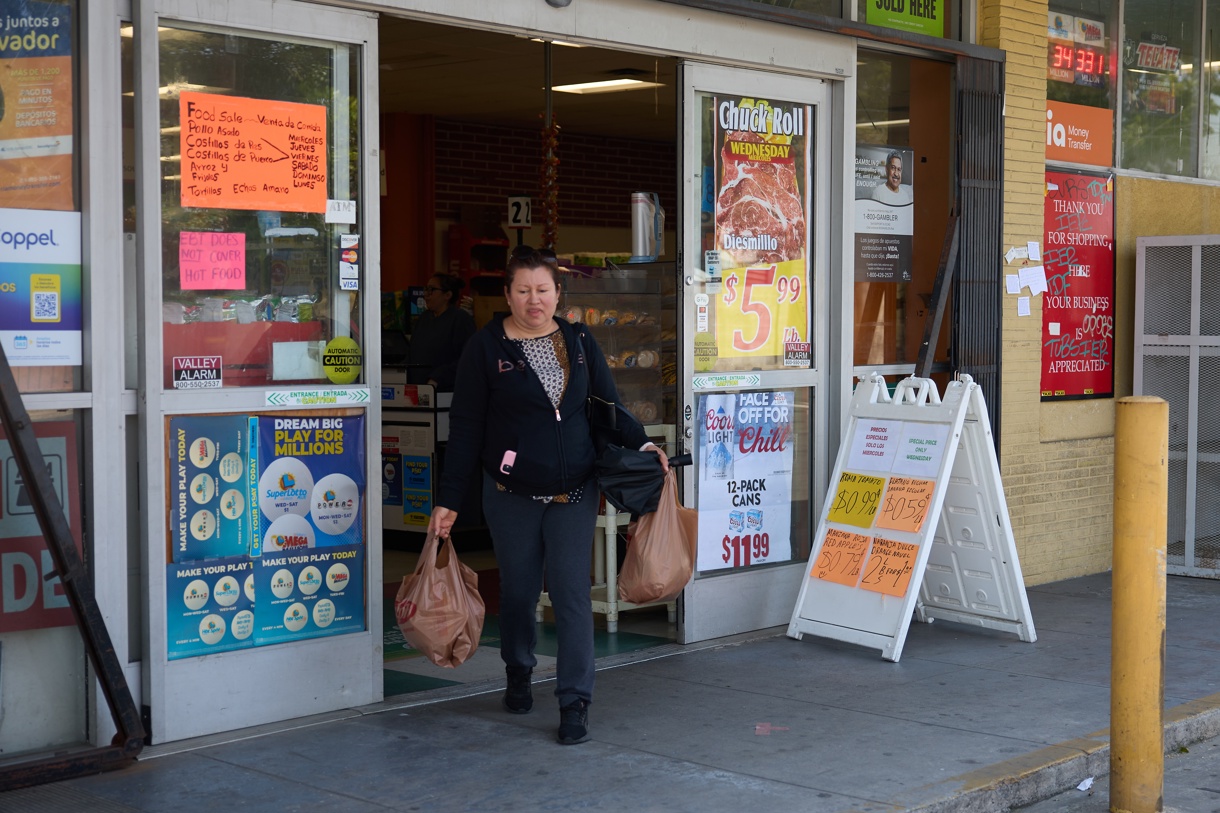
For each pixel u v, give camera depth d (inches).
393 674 237.3
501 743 193.5
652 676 235.5
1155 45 369.4
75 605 171.6
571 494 194.1
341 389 207.2
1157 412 173.0
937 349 309.6
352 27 207.3
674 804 167.3
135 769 179.9
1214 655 257.3
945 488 248.8
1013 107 316.8
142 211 185.5
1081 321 343.9
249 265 199.5
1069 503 339.3
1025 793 180.7
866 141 294.7
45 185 179.6
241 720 197.9
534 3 227.3
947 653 253.4
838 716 209.2
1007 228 317.1
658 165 605.6
